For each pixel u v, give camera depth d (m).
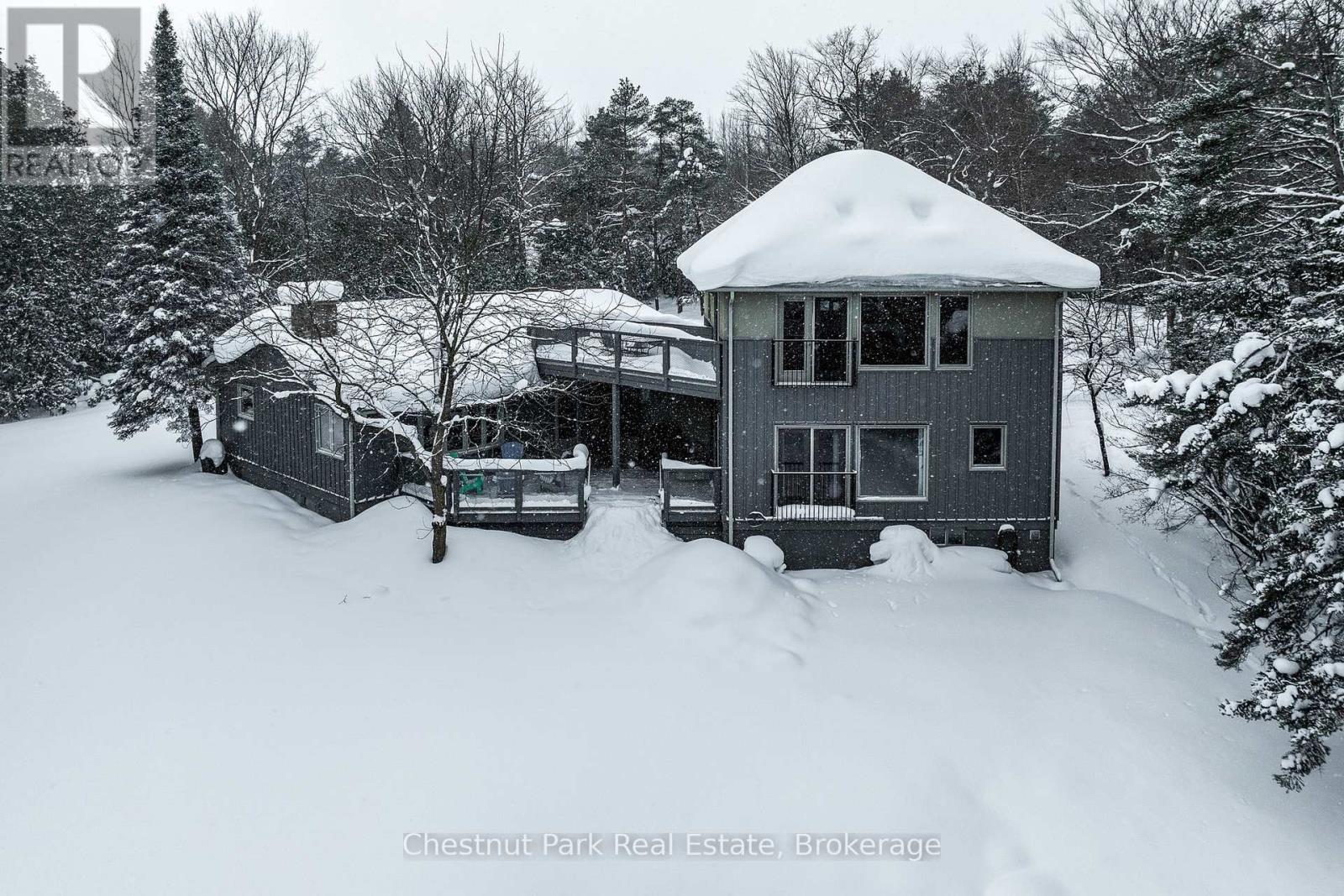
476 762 11.36
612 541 18.14
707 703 12.82
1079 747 11.85
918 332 18.03
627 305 25.56
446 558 17.41
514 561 17.41
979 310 17.86
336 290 23.45
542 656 14.10
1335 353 10.37
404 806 10.51
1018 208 34.94
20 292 38.69
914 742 11.92
